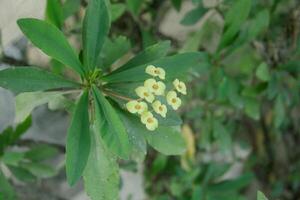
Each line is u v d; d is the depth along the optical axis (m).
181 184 0.72
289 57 0.70
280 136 0.85
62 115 0.65
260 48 0.71
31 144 0.64
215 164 0.72
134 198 0.74
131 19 0.66
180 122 0.45
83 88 0.43
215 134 0.71
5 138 0.55
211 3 0.66
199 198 0.68
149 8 0.67
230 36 0.58
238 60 0.69
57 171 0.66
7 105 0.57
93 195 0.44
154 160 0.73
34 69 0.41
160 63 0.44
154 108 0.43
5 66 0.57
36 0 0.52
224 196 0.71
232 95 0.65
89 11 0.42
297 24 0.71
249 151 0.84
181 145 0.47
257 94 0.66
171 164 0.74
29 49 0.58
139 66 0.43
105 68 0.49
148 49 0.45
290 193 0.89
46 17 0.48
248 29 0.59
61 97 0.46
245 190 0.88
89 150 0.41
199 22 0.70
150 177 0.74
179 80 0.46
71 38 0.60
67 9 0.54
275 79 0.66
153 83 0.43
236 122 0.81
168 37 0.68
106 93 0.44
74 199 0.71
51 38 0.41
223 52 0.64
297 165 0.88
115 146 0.41
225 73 0.64
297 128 0.86
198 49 0.68
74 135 0.41
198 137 0.75
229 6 0.62
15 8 0.52
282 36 0.71
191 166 0.74
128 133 0.44
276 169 0.87
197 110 0.71
